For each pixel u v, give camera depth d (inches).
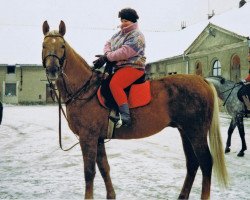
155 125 161.6
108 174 171.5
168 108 161.8
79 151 324.2
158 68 1238.3
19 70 1428.4
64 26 158.7
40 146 355.6
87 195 154.7
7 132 478.9
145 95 159.8
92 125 157.2
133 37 160.9
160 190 192.9
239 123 304.7
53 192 189.6
